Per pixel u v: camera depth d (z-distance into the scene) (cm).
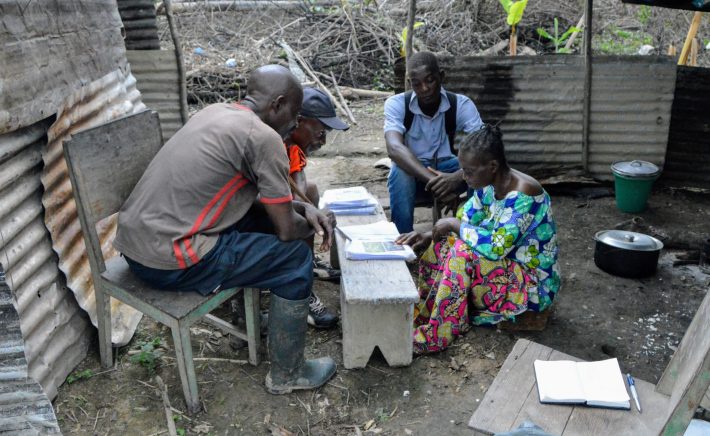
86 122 333
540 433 190
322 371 300
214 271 261
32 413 234
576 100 496
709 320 196
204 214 257
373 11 962
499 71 494
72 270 304
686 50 606
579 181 521
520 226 307
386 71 894
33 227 281
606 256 398
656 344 332
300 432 273
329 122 333
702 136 500
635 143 503
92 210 271
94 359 312
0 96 247
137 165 294
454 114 404
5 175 259
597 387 222
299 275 272
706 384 176
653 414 213
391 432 272
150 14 499
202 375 305
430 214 495
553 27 959
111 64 380
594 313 360
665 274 401
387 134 402
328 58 895
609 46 902
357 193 392
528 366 235
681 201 510
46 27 288
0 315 221
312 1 984
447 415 281
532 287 322
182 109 517
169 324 262
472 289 328
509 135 514
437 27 945
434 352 321
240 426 275
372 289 290
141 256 258
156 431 270
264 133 255
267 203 258
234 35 935
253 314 300
